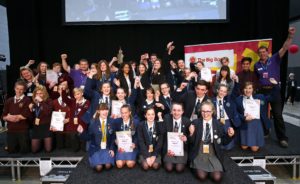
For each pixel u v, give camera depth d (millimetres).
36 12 6359
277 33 6188
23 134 4035
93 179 3184
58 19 6500
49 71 4723
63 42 6559
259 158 3824
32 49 6348
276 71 4277
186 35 6531
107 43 6570
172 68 5453
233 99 4250
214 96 4352
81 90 4223
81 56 6590
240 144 4160
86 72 5059
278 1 6117
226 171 3354
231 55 5535
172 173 3363
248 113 3959
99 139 3547
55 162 4031
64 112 4105
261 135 3980
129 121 3646
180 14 6363
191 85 4598
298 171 3977
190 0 6312
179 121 3512
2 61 9953
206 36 6531
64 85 4285
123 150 3555
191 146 3402
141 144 3531
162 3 6340
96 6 6359
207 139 3311
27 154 4027
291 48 5484
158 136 3547
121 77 4707
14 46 6383
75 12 6363
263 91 4305
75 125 4121
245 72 4625
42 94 4141
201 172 3145
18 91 4086
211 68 5676
